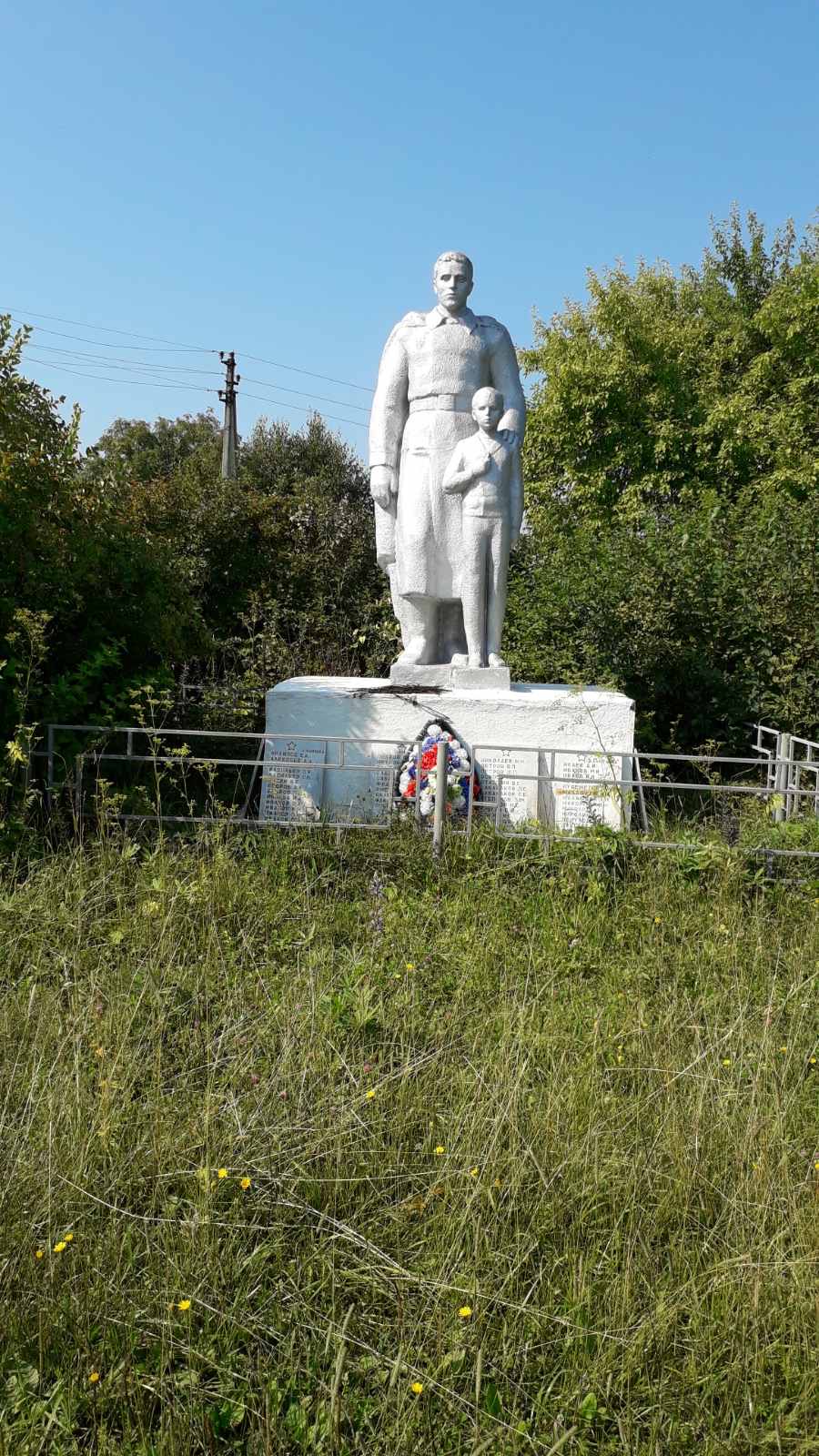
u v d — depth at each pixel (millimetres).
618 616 10180
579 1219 2643
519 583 11852
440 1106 3176
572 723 7090
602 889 5207
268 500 16188
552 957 4500
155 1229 2557
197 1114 3010
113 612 7172
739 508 11203
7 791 5805
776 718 9375
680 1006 3986
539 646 10617
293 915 4898
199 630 7984
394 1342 2326
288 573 15289
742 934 4738
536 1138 2924
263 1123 2957
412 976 4160
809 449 16688
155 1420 2172
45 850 5516
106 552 7098
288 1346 2252
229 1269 2455
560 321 21141
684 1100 3156
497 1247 2568
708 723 9828
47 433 6996
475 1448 2010
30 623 5746
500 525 7445
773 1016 3807
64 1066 3250
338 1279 2471
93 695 6953
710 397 19125
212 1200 2637
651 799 7996
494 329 7719
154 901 4734
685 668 9883
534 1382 2234
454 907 5055
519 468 7684
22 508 6410
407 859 5660
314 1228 2598
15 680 6121
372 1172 2822
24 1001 3795
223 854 5324
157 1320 2268
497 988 4176
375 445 7871
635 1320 2357
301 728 7234
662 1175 2811
